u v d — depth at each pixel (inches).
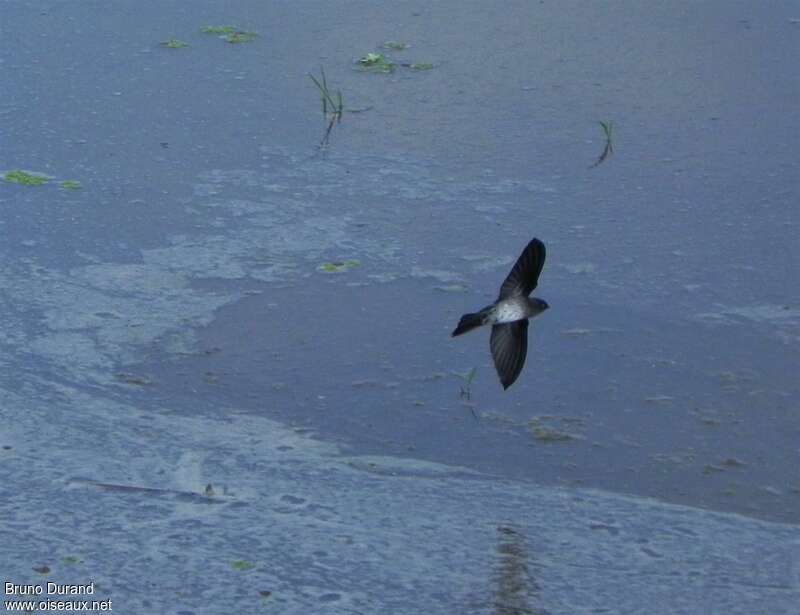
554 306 382.0
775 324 374.6
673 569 277.6
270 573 272.1
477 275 398.0
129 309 382.0
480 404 339.9
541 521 293.7
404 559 278.4
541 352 361.7
